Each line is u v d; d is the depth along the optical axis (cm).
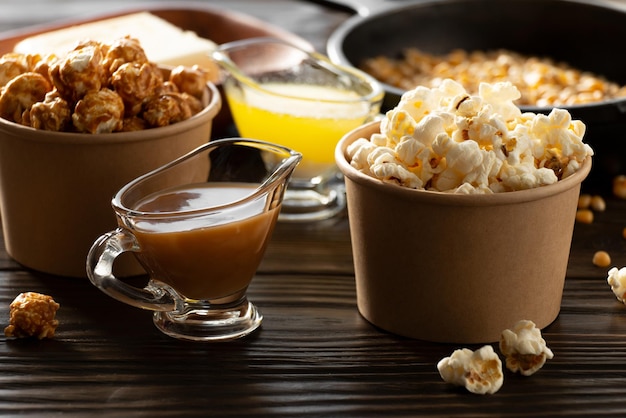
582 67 110
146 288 73
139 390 69
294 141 87
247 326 74
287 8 130
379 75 105
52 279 79
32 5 128
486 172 70
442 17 112
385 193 71
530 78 103
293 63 93
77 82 76
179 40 97
